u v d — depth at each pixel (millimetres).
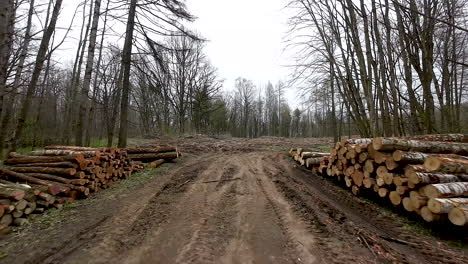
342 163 5828
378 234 3348
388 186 4414
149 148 8883
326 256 2768
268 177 6871
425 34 7043
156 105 25609
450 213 3160
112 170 5953
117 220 3768
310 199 4879
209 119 34156
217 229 3477
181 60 21766
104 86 18766
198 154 11625
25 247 2926
